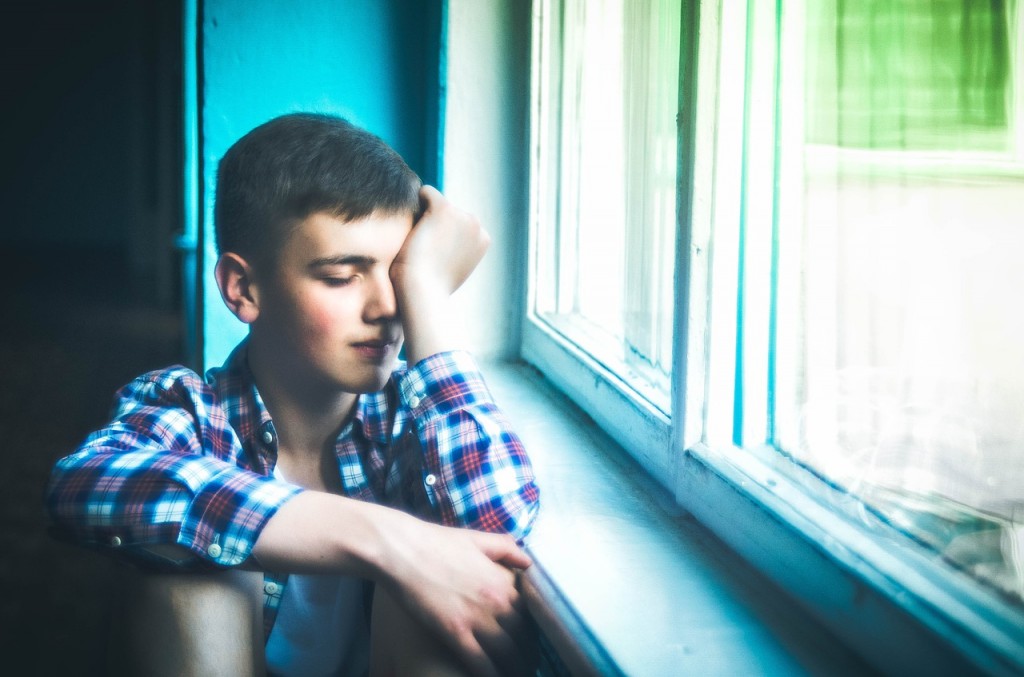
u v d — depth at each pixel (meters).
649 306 1.00
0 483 2.32
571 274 1.31
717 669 0.58
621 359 1.10
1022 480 0.59
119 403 0.88
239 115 1.35
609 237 1.14
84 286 5.68
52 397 3.12
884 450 0.67
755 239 0.79
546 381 1.32
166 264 5.36
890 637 0.55
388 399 0.91
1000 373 0.61
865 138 0.69
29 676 1.44
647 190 1.01
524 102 1.37
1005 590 0.55
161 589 0.72
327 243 0.78
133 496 0.72
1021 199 0.61
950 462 0.63
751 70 0.77
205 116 1.34
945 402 0.64
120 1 7.32
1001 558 0.58
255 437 0.88
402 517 0.72
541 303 1.38
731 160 0.79
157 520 0.71
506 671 0.70
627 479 0.94
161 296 5.27
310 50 1.37
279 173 0.78
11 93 7.32
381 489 0.90
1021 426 0.60
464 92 1.35
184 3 3.58
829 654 0.60
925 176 0.65
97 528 0.72
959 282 0.63
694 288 0.81
